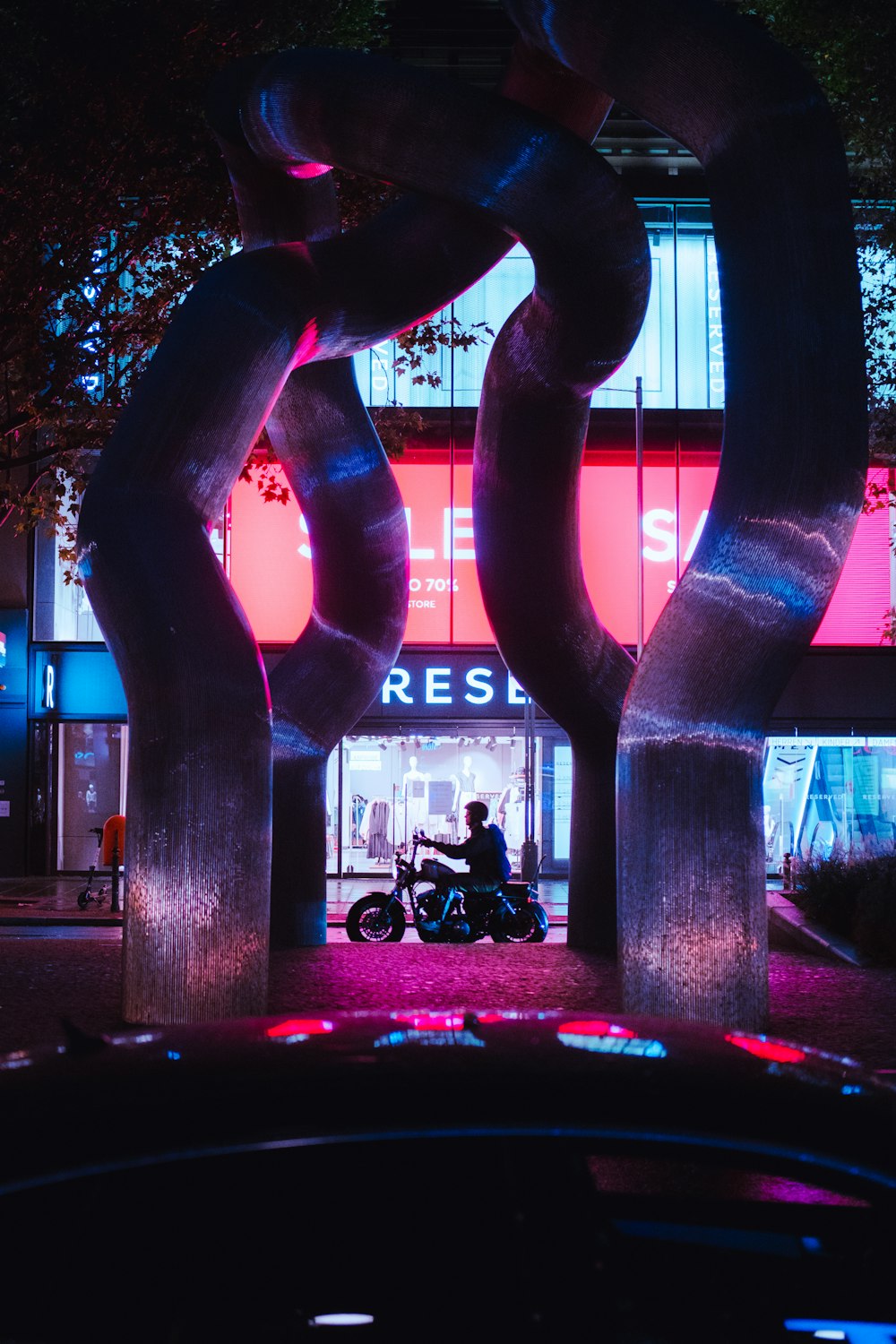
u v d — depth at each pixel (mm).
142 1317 2100
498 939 14430
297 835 13539
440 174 9000
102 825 28547
